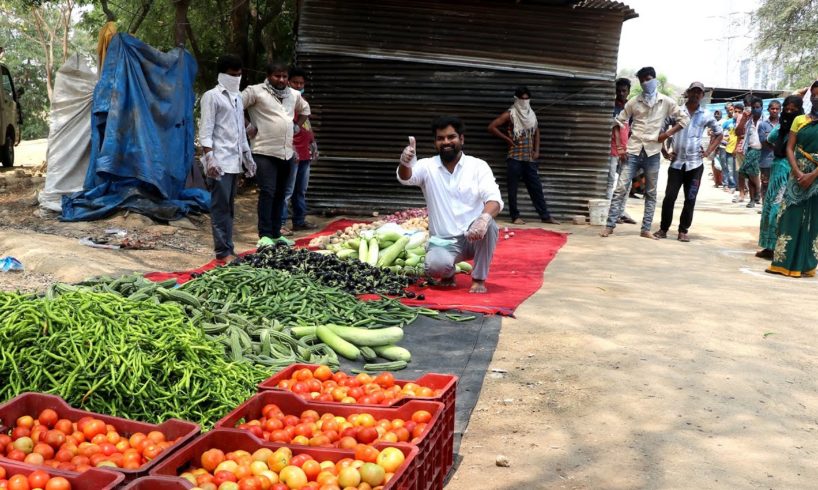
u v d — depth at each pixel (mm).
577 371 4992
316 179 13195
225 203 8008
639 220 13719
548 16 12719
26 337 3420
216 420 3518
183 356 3703
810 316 6617
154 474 2516
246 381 3873
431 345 5520
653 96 10852
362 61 12875
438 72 12867
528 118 12453
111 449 2771
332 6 12766
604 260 9250
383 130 13016
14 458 2660
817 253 8477
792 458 3768
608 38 12812
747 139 15789
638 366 5105
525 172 12750
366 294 6773
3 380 3348
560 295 7145
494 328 5941
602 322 6184
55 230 9711
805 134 8344
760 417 4297
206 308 5129
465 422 4160
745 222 13570
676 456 3762
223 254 8102
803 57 31281
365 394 3629
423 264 7742
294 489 2617
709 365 5164
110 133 10344
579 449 3838
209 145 7691
